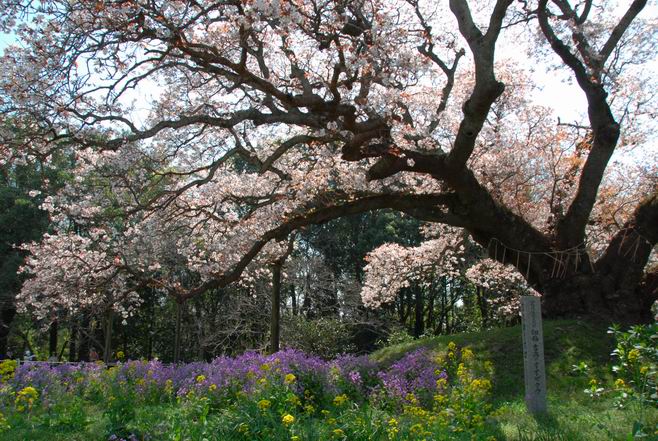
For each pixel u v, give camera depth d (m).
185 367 10.31
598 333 12.72
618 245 14.05
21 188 26.84
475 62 10.30
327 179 13.85
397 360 12.49
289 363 9.09
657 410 6.83
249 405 6.29
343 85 10.91
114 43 9.09
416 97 13.59
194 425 6.09
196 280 24.75
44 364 9.95
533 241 13.95
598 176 13.87
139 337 33.91
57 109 9.13
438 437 5.57
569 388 10.30
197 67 10.09
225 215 13.78
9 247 26.53
